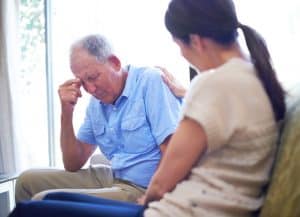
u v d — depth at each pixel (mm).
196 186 915
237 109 887
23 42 2705
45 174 1644
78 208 986
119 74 1539
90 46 1510
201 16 964
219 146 894
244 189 917
